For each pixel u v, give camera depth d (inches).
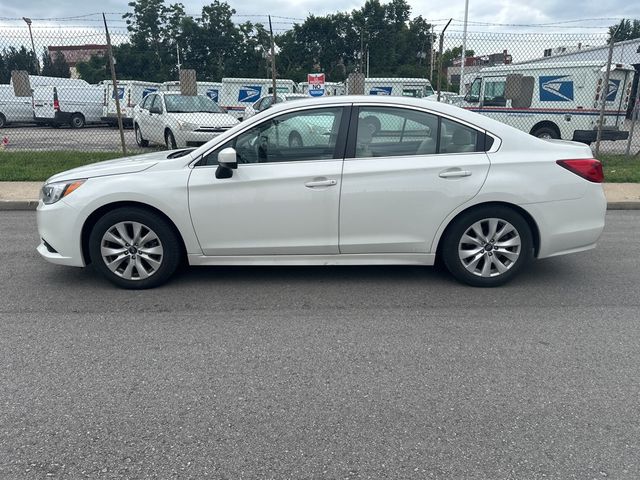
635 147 687.7
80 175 187.2
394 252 187.9
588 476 98.7
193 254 186.9
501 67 618.2
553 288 194.7
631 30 1201.4
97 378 131.7
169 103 565.0
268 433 111.0
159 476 98.5
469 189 181.3
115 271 188.9
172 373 134.3
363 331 158.4
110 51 420.8
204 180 181.0
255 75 1870.1
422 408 119.9
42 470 99.8
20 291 189.9
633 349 147.8
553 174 183.5
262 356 143.3
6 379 131.0
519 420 115.6
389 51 2084.2
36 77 1025.5
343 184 180.7
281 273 210.2
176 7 1766.7
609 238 269.3
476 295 187.2
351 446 107.0
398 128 184.5
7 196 339.0
